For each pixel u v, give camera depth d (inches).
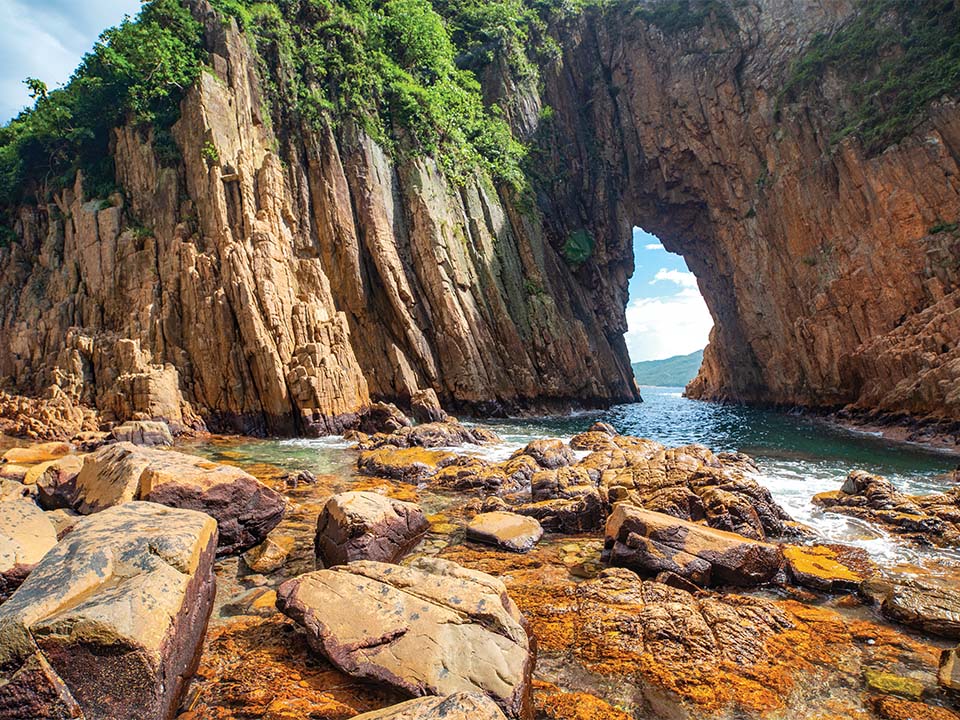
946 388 981.8
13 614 156.6
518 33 2285.9
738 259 2011.6
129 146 1278.3
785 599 311.9
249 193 1231.5
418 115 1691.7
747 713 201.6
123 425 857.5
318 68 1528.1
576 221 2246.6
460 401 1473.9
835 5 1745.8
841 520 470.9
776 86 1877.5
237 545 374.0
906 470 713.6
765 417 1583.4
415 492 568.1
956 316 1073.5
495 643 213.8
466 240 1696.6
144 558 204.7
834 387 1449.3
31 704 147.1
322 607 237.0
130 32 1294.3
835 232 1521.9
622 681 220.4
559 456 674.2
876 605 301.6
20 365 1139.3
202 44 1353.3
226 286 1106.7
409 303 1477.6
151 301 1111.0
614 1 2433.6
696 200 2225.6
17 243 1336.1
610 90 2412.6
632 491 475.2
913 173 1327.5
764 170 1892.2
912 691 216.4
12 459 686.5
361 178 1499.8
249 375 1077.1
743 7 2014.0
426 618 222.7
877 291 1364.4
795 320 1695.4
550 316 1824.6
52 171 1358.3
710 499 442.3
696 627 259.0
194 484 358.9
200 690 201.6
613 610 278.5
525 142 2207.2
